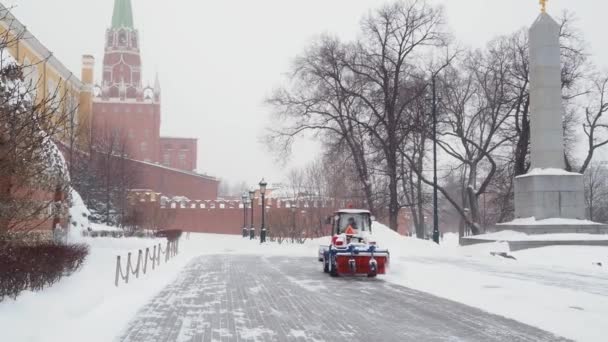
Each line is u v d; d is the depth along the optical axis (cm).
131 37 12588
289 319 1182
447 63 4609
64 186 1761
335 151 4722
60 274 1430
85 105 6706
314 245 4219
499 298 1497
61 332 980
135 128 12231
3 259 1149
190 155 13875
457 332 1051
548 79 3397
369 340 975
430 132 4606
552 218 3341
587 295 1533
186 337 991
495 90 4912
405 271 2255
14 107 1180
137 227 5003
